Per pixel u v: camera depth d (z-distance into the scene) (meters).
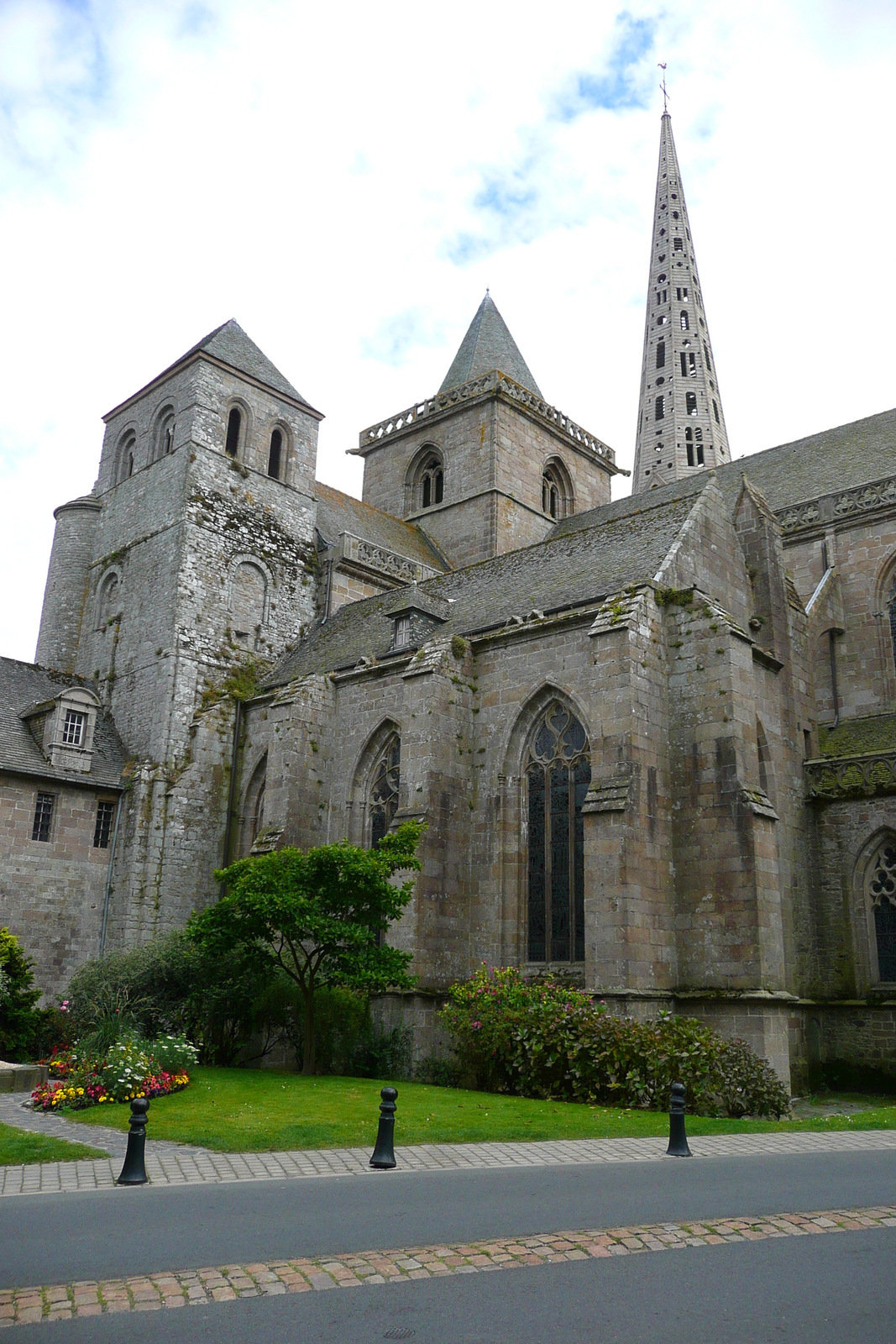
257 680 38.22
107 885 33.69
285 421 43.25
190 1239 8.87
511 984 22.27
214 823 35.03
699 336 83.00
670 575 25.98
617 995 20.97
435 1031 24.53
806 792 27.78
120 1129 15.66
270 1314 6.88
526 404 52.53
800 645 30.08
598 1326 6.57
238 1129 15.32
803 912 26.48
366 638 35.50
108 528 42.56
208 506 39.12
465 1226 9.29
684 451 79.88
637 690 23.33
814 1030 25.48
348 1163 13.16
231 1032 26.80
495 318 58.94
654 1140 15.08
